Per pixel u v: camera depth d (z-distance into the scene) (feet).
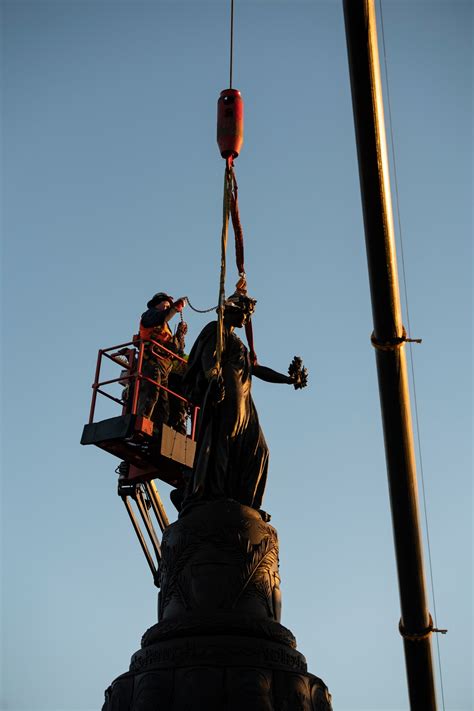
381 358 38.93
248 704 37.42
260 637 40.73
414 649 46.68
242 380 48.47
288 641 41.60
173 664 38.91
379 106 33.47
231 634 40.29
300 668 40.98
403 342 38.34
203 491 45.83
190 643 39.60
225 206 46.83
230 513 43.83
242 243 50.34
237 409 46.93
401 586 44.57
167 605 42.65
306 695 39.29
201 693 37.65
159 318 62.59
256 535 43.52
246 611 41.42
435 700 48.24
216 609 41.19
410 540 42.75
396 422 40.11
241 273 51.44
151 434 58.13
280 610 43.52
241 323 50.08
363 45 32.24
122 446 59.67
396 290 36.99
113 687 40.68
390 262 36.11
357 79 32.94
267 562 43.29
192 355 50.19
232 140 46.34
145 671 39.17
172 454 58.80
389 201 35.04
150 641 41.29
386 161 34.45
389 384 39.32
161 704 37.81
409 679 47.98
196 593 41.78
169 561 43.47
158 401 61.41
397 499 41.96
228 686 37.86
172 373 62.95
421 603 44.93
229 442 46.55
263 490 47.26
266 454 47.62
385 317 37.68
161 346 60.75
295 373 50.85
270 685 38.50
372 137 33.83
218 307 46.57
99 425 58.90
